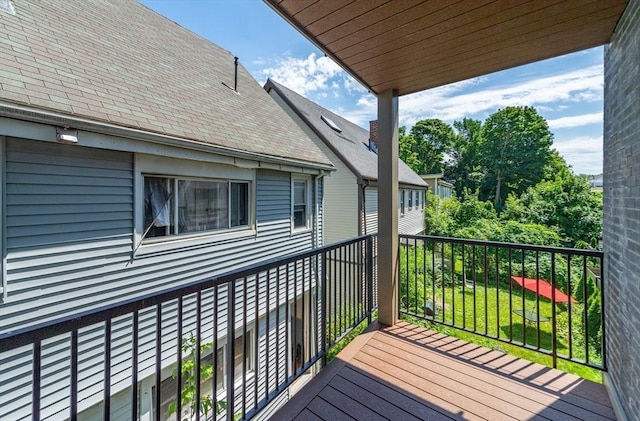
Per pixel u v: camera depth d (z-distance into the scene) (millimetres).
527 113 28203
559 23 1898
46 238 2709
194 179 4090
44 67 2906
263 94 7559
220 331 4242
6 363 2451
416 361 2309
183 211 3971
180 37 6414
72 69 3201
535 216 15766
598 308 5484
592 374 3965
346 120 14602
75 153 2889
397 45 2162
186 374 3758
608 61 2137
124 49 4371
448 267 9664
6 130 2398
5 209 2475
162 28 6078
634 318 1587
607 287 2098
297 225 6289
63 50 3334
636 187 1584
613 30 1978
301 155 5980
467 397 1899
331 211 9641
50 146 2725
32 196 2623
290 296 5652
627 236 1719
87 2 4566
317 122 10391
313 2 1716
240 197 4855
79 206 2926
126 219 3303
